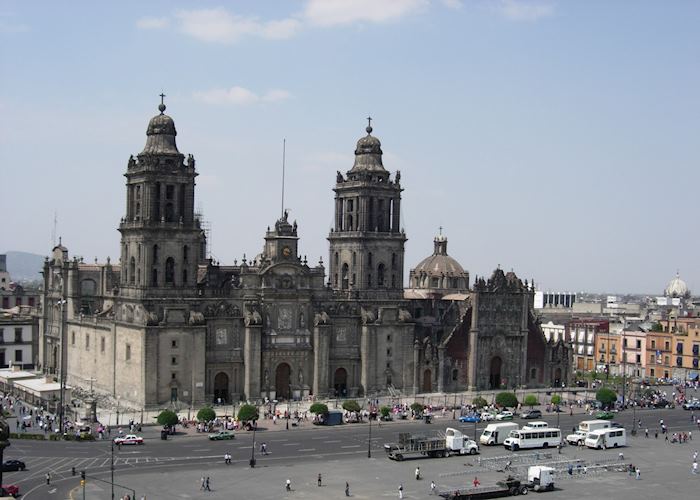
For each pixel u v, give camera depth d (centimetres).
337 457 13825
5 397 18375
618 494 12125
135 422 16162
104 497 11006
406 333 19938
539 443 14962
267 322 18562
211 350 18012
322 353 18862
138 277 17750
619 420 18150
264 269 18538
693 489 12469
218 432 15275
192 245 17925
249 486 11856
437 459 13862
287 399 18750
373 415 17200
